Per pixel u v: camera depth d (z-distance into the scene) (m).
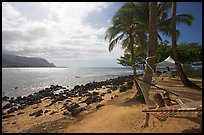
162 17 21.70
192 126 6.38
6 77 62.88
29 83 42.94
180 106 6.29
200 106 6.14
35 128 8.34
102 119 8.53
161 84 17.00
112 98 13.58
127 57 37.00
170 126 6.55
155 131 6.34
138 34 19.92
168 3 18.53
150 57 10.20
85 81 47.41
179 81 19.45
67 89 30.08
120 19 18.52
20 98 20.72
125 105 10.32
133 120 7.50
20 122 10.18
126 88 18.38
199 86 16.09
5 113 13.41
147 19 17.34
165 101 6.70
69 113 10.44
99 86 27.86
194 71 28.94
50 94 22.20
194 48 35.31
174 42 16.94
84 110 10.66
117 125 7.35
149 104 8.40
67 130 7.70
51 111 12.29
